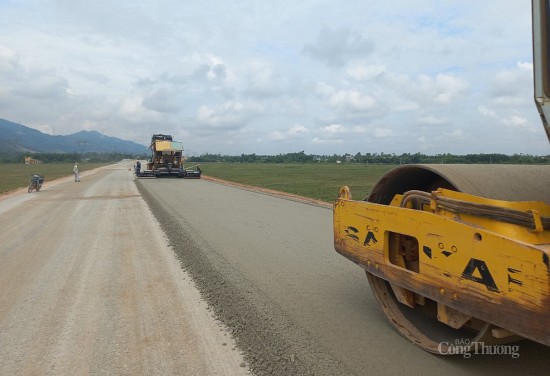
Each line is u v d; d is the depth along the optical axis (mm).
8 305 5480
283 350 4133
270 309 5238
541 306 2553
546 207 3123
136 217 13344
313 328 4656
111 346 4277
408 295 4164
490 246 2906
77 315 5113
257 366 3846
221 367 3836
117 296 5797
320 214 13789
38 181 25359
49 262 7684
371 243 4250
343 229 4750
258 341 4340
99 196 21234
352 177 39469
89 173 56594
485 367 3695
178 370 3789
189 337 4473
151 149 44219
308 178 38312
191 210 14820
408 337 4242
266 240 9484
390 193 4535
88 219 13023
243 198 19562
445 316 3652
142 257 8000
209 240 9445
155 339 4430
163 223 11859
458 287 3184
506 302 2787
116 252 8430
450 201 3311
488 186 3531
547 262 2518
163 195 21109
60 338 4473
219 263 7422
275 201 18141
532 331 2613
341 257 7902
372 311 5184
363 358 3945
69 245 9148
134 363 3922
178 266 7359
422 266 3557
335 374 3674
